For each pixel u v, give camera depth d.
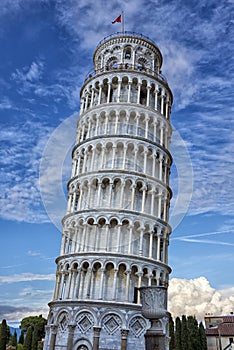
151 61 63.53
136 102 57.06
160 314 21.52
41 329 118.38
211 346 93.88
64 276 47.25
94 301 42.12
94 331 40.81
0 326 90.44
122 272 45.53
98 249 45.97
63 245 50.34
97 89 59.56
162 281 47.22
